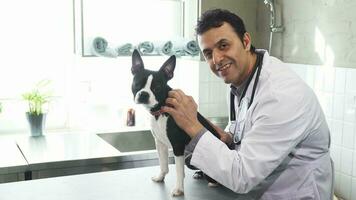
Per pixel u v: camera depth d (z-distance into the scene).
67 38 2.67
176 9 2.69
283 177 1.23
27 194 1.25
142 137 2.61
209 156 1.15
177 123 1.19
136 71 1.23
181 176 1.25
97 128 2.68
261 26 2.62
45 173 1.86
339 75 2.02
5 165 1.79
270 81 1.19
